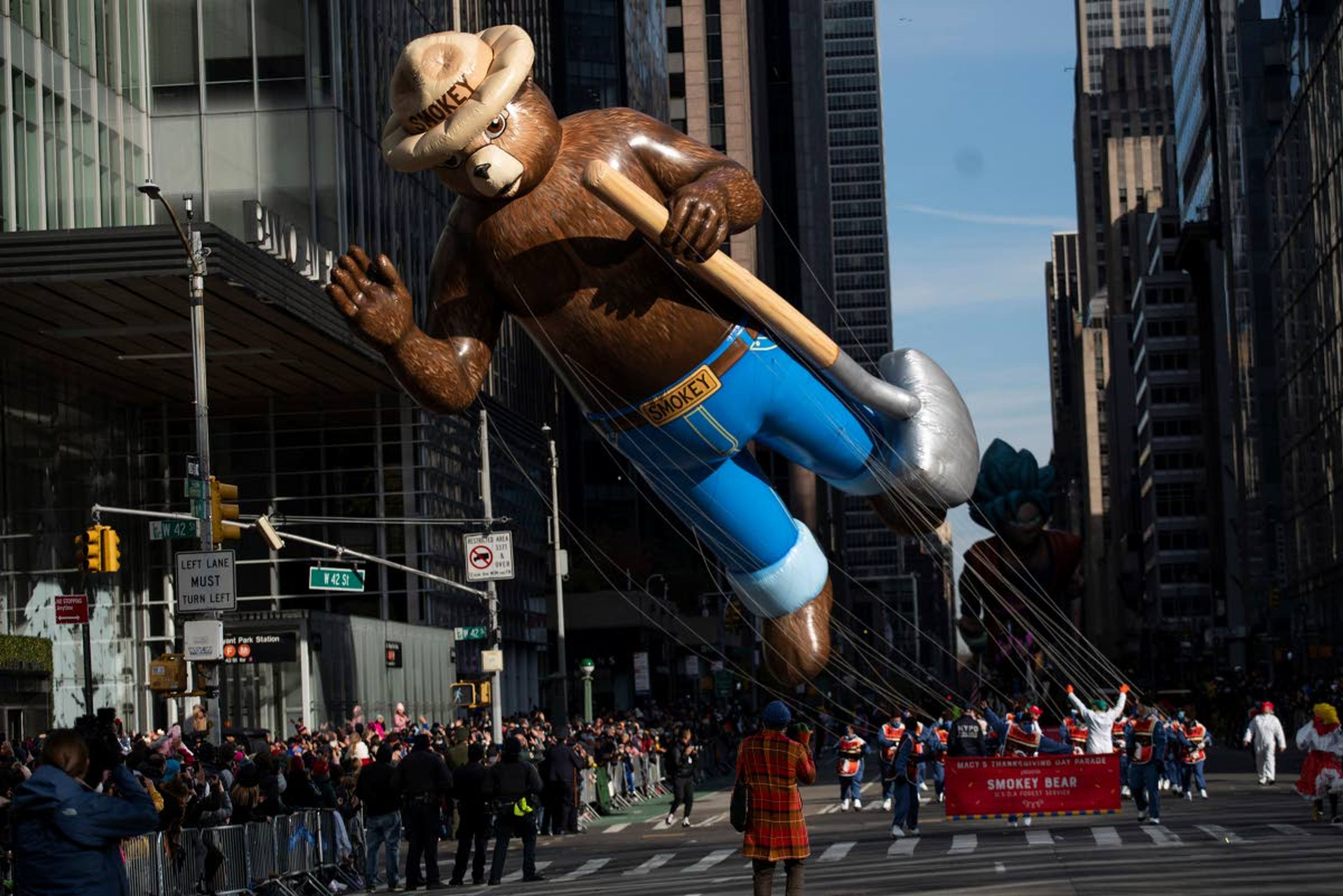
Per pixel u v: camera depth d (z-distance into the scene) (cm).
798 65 18188
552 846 3262
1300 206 10019
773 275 17738
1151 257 19575
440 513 5600
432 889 2441
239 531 2902
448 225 1599
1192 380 18300
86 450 4856
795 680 1738
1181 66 15700
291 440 5353
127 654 4975
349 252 1541
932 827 3094
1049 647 3175
